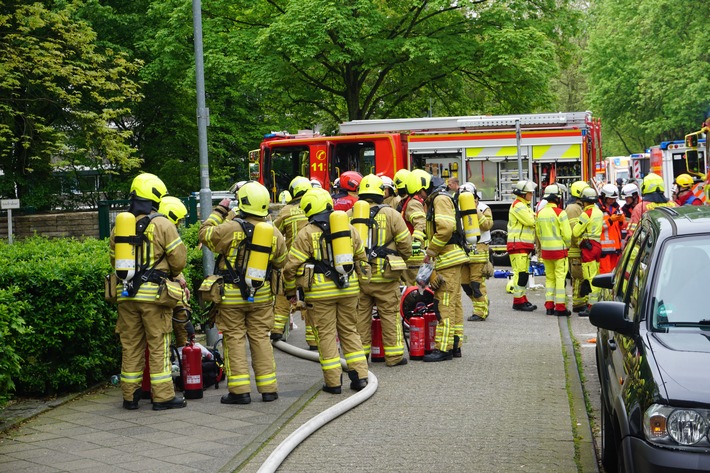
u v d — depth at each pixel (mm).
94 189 28688
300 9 25031
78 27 21141
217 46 26766
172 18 27125
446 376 9250
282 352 10984
